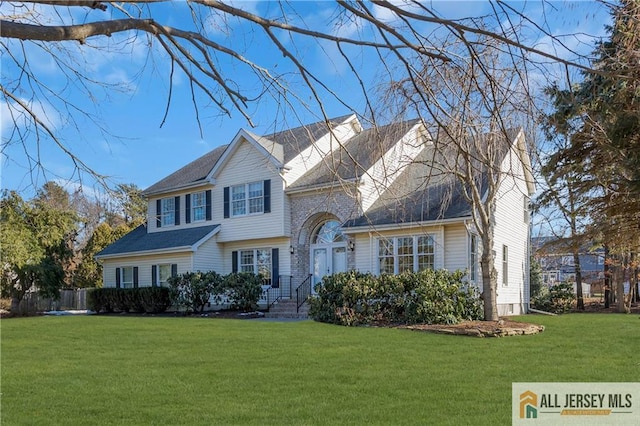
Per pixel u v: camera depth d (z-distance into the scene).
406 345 11.54
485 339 12.42
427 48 3.61
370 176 4.84
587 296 41.69
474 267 18.47
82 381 8.44
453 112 5.73
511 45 3.45
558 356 9.99
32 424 6.24
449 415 6.29
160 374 8.87
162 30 3.42
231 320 18.09
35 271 26.36
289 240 23.42
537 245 27.06
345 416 6.30
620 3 4.16
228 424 6.08
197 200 27.08
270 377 8.47
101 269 35.00
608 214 12.26
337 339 12.49
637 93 4.17
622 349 10.74
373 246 20.27
